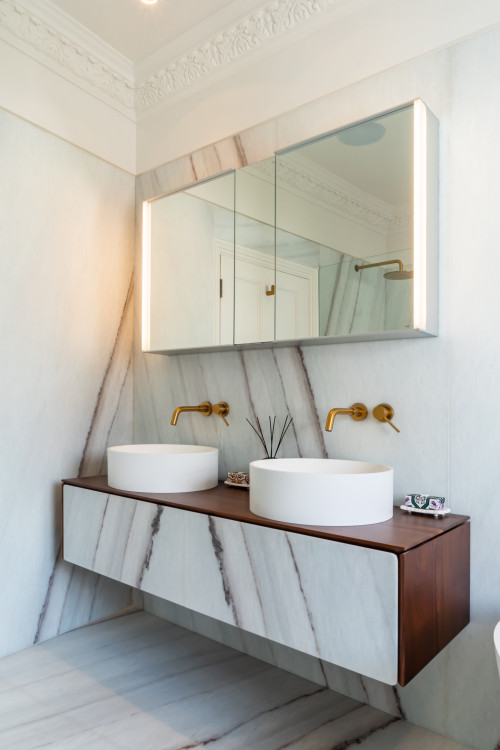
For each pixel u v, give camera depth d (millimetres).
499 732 1390
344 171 1601
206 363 2135
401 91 1627
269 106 1949
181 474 1767
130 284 2408
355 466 1631
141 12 1989
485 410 1445
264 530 1355
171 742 1440
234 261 1881
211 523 1485
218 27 2031
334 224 1615
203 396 2139
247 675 1819
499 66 1448
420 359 1568
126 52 2242
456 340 1502
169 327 2094
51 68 2066
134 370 2420
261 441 1946
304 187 1695
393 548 1132
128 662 1891
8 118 1928
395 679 1116
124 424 2377
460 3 1521
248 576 1389
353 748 1420
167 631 2168
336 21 1778
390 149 1507
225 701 1650
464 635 1452
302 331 1670
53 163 2084
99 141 2268
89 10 1982
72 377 2152
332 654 1217
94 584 2254
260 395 1957
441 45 1551
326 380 1780
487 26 1471
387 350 1639
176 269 2086
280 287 1738
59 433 2102
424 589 1191
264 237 1799
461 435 1484
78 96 2178
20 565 1959
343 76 1756
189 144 2207
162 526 1621
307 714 1586
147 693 1687
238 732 1490
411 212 1459
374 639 1148
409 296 1454
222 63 2072
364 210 1553
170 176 2281
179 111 2250
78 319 2182
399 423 1604
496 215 1446
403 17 1629
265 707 1620
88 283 2221
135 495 1724
